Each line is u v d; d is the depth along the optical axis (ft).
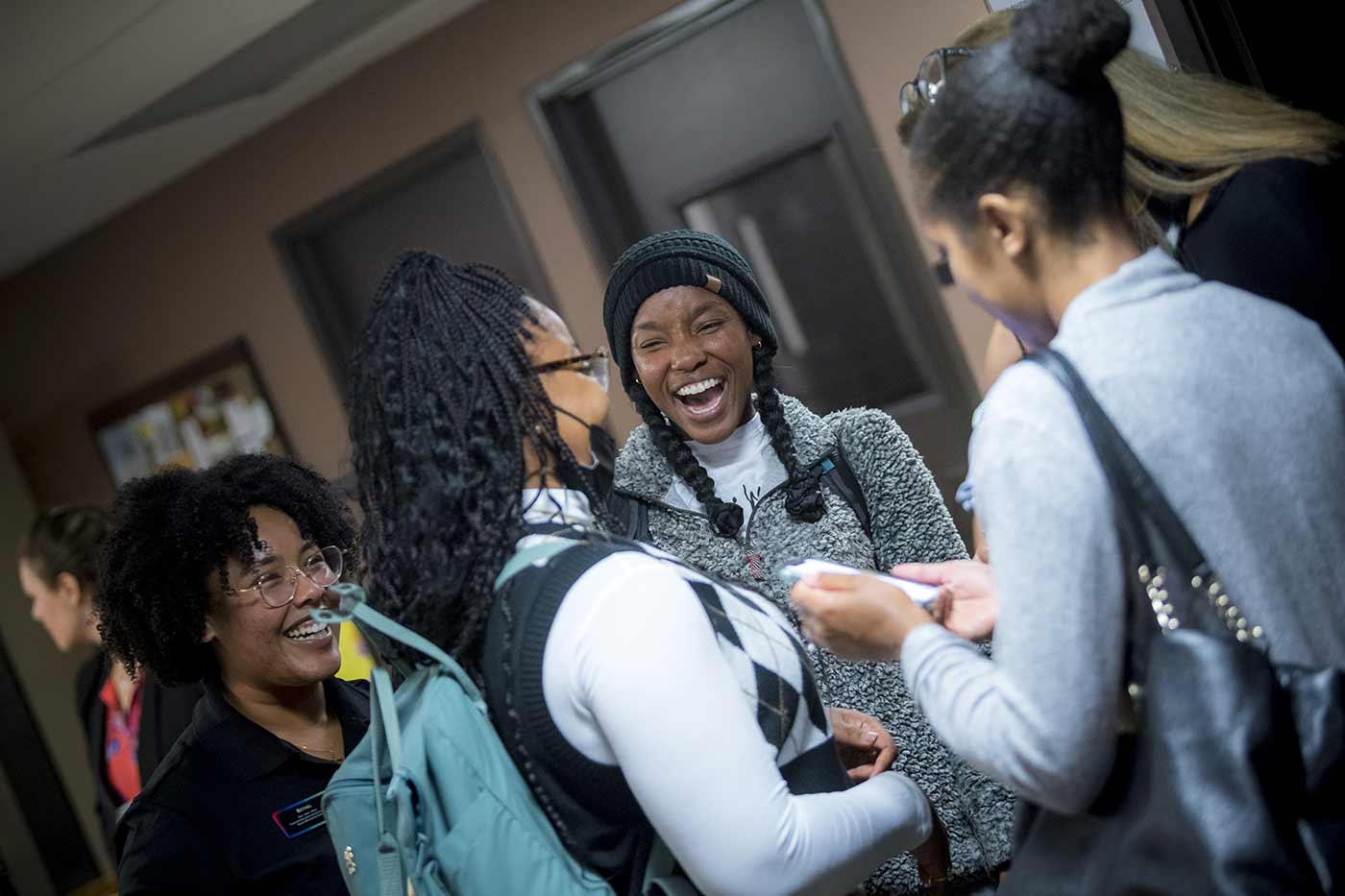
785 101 12.52
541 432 4.01
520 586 3.76
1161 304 3.28
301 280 15.43
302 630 5.45
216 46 11.77
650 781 3.51
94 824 16.87
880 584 3.78
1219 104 4.55
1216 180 4.51
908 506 5.60
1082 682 3.11
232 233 15.78
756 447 5.83
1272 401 3.23
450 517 3.87
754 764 3.56
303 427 16.02
